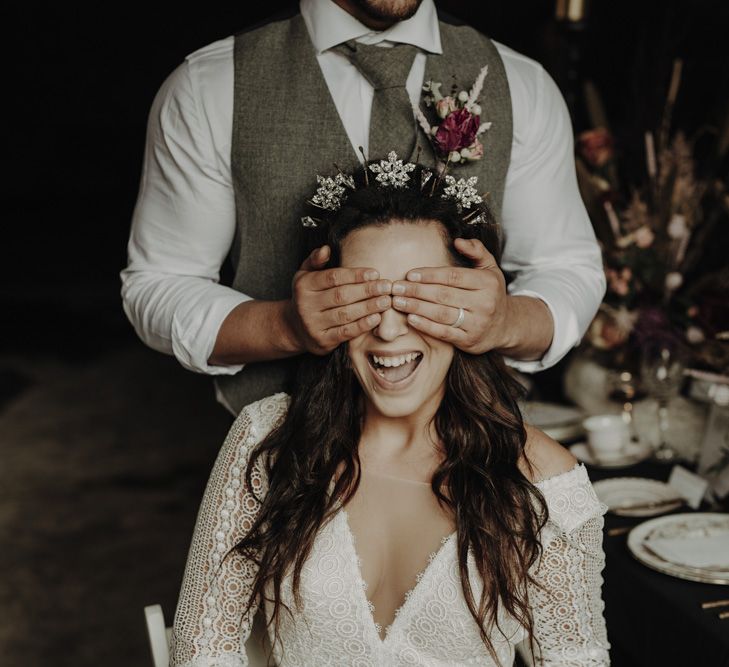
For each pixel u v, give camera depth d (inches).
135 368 288.5
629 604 80.2
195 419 240.1
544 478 64.5
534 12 231.3
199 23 419.5
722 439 92.1
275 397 69.1
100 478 201.0
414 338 58.5
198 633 65.4
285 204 72.1
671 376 102.7
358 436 65.4
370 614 62.9
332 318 57.3
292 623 64.1
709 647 70.1
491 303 58.1
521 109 74.8
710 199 111.0
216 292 72.0
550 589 64.1
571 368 116.3
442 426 64.7
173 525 176.2
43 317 345.7
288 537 62.8
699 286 104.7
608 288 105.7
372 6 65.7
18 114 434.0
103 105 436.5
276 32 72.8
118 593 151.1
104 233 447.2
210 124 71.9
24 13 418.9
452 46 74.4
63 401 257.0
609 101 167.9
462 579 61.3
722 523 85.0
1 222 442.0
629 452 104.0
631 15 165.6
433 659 63.5
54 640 137.4
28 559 163.5
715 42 148.9
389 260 58.6
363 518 64.7
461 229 60.1
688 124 142.5
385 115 71.3
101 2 418.9
